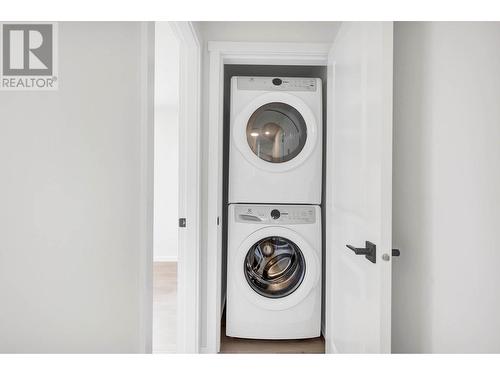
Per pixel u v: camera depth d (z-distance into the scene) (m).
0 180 0.64
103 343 0.75
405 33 1.25
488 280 1.02
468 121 1.04
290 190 2.11
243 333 2.09
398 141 1.29
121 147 0.79
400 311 1.27
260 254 2.19
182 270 1.86
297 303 2.05
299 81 2.13
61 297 0.69
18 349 0.65
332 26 1.96
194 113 1.85
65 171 0.69
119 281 0.79
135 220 0.84
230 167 2.12
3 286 0.64
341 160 1.62
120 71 0.79
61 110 0.69
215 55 1.96
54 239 0.68
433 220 1.12
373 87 1.17
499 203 0.99
